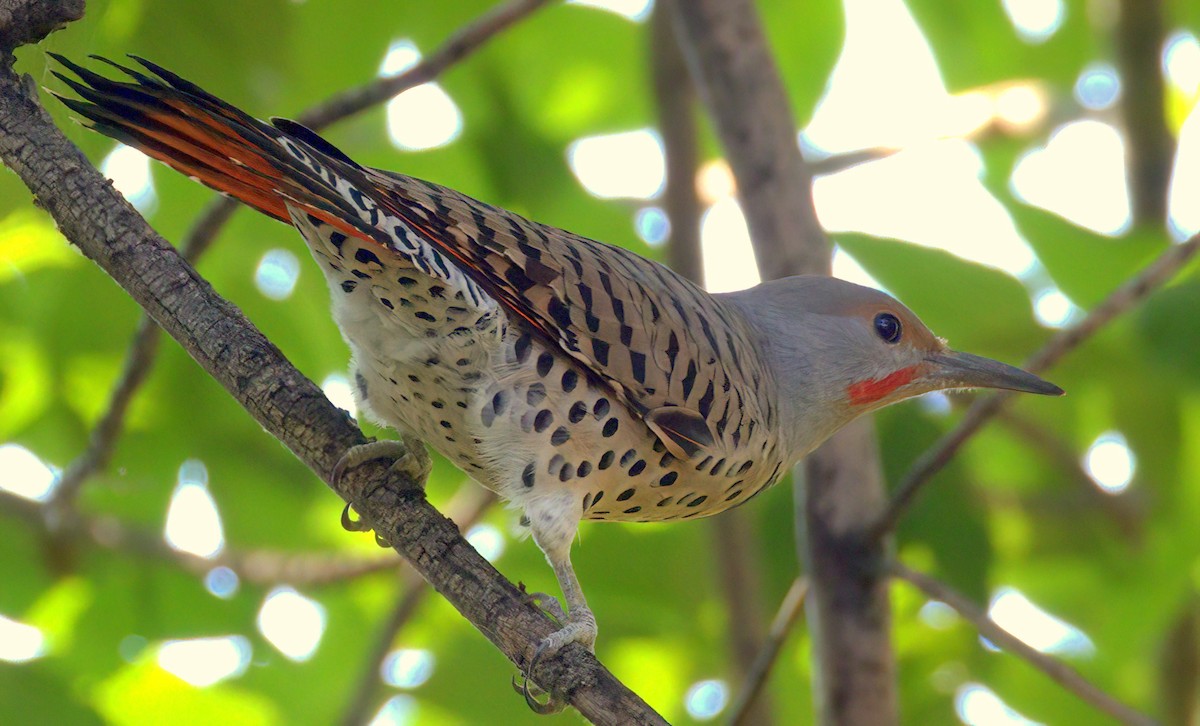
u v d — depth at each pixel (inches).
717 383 340.2
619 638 525.0
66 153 267.1
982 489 478.0
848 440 407.2
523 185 512.1
